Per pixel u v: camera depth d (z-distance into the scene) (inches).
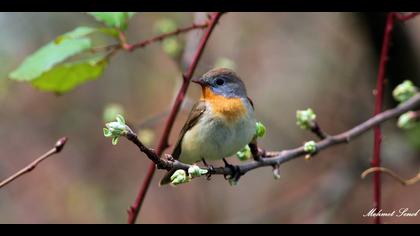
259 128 261.1
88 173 588.7
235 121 286.7
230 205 596.4
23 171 220.7
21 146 589.6
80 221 554.9
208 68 400.2
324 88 566.3
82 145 598.2
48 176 582.6
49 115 599.5
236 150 289.0
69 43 287.7
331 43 571.5
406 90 292.8
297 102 591.5
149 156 197.2
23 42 568.1
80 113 600.1
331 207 505.4
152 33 580.7
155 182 592.4
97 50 290.4
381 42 431.2
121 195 578.2
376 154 279.9
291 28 593.6
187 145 298.0
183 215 581.6
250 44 592.7
